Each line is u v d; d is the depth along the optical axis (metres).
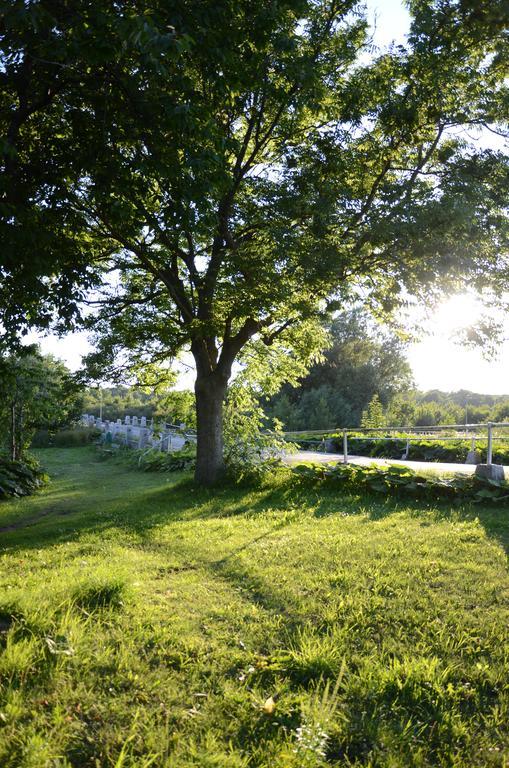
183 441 23.33
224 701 3.29
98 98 7.14
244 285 10.41
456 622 4.42
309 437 27.69
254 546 7.01
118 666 3.53
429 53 10.48
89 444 37.22
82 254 9.57
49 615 4.02
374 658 3.84
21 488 17.66
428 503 9.40
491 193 10.86
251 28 8.14
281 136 11.81
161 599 4.90
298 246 10.14
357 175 11.44
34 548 8.00
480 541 6.80
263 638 4.14
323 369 45.50
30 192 7.71
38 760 2.63
